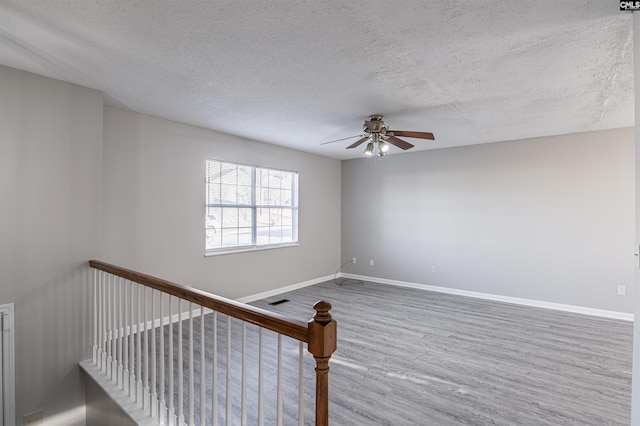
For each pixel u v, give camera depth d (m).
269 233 5.20
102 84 2.75
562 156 4.45
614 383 2.54
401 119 3.73
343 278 6.50
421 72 2.50
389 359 2.96
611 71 2.46
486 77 2.60
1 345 2.34
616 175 4.12
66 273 2.64
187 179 4.03
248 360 2.96
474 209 5.12
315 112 3.50
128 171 3.49
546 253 4.56
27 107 2.47
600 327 3.78
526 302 4.70
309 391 2.47
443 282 5.41
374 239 6.19
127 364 2.30
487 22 1.85
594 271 4.25
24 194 2.45
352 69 2.47
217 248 4.43
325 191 6.24
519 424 2.07
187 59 2.31
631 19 1.79
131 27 1.91
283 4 1.69
